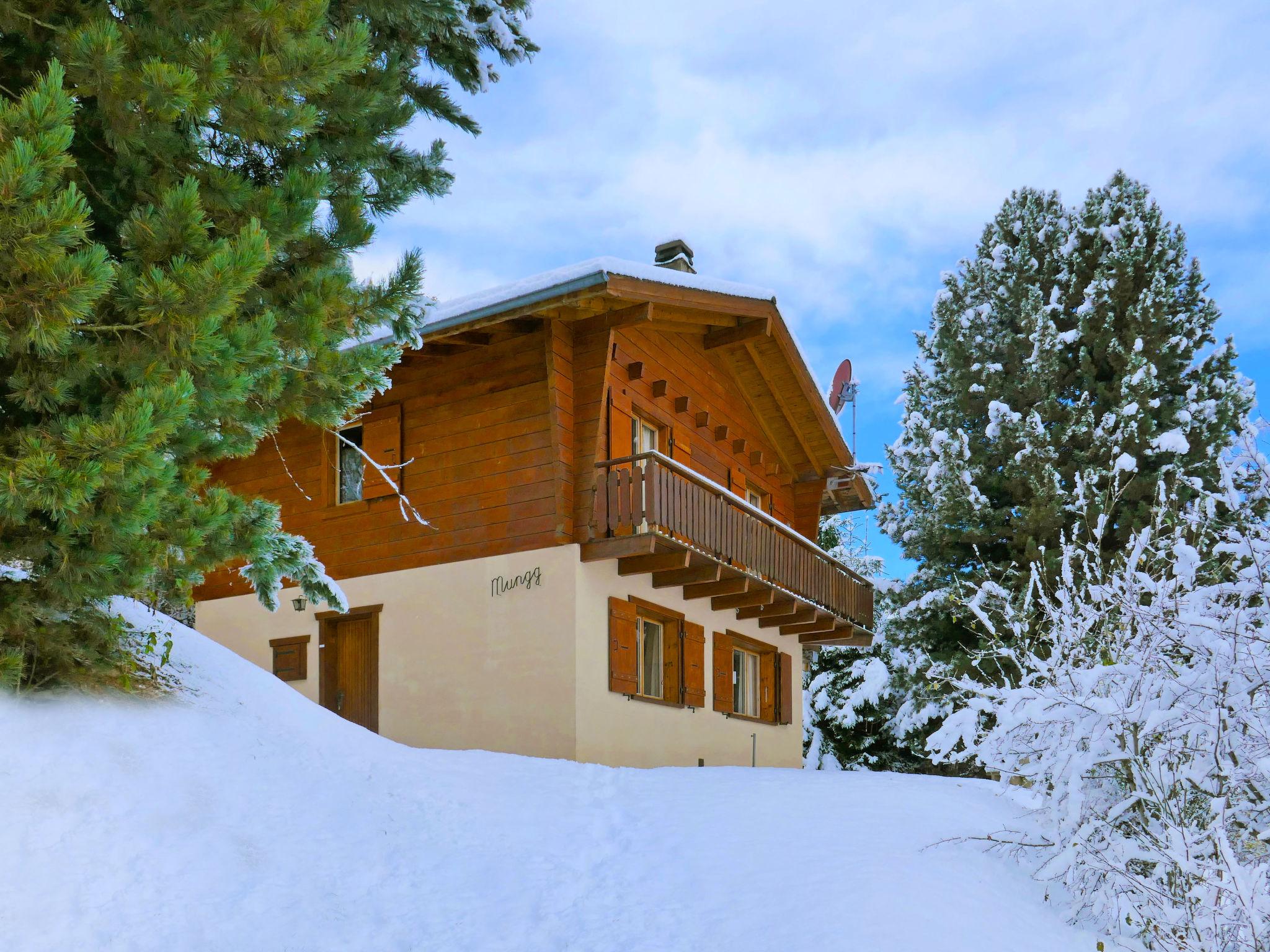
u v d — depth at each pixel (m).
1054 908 6.54
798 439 17.95
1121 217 22.17
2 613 6.60
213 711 7.69
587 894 6.04
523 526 12.67
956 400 22.16
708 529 13.26
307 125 7.07
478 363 13.35
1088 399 21.08
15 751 6.03
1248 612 6.44
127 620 8.60
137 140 6.49
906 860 6.66
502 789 8.01
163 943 4.91
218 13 6.69
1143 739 6.60
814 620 16.48
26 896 4.98
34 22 6.46
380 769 7.79
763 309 14.54
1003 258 23.08
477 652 12.70
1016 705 6.73
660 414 14.44
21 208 5.17
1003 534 19.70
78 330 6.35
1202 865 5.70
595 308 12.44
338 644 13.94
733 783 8.89
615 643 12.72
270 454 14.95
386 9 8.69
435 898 5.83
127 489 6.02
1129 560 7.21
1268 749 6.09
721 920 5.64
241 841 6.00
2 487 5.54
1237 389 19.77
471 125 9.90
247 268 6.23
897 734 21.77
